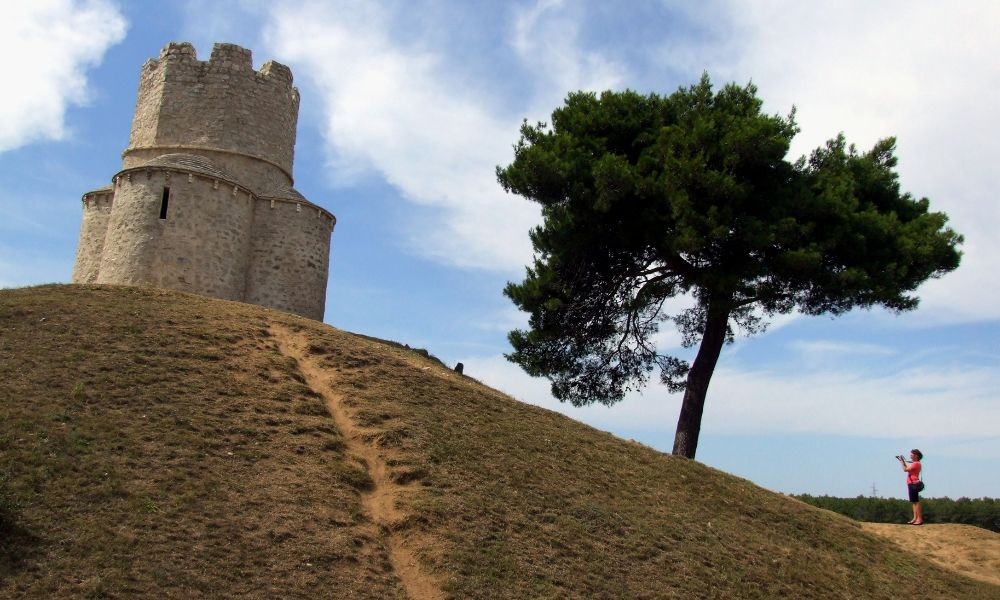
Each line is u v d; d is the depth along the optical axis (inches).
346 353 862.5
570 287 1008.2
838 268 932.6
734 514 742.5
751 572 619.5
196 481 530.3
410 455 649.0
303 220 1211.2
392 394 781.9
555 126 1071.6
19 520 443.2
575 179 960.9
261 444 610.5
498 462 690.8
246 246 1162.0
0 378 614.9
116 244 1083.3
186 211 1090.7
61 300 831.1
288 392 719.1
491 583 498.6
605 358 1075.9
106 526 458.6
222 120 1242.6
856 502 1300.4
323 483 576.4
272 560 467.5
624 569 566.9
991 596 709.3
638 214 959.6
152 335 766.5
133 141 1280.8
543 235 1017.5
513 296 1035.3
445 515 566.9
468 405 823.1
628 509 676.1
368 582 473.7
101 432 562.3
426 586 487.2
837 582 652.7
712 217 887.1
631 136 1023.0
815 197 924.0
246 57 1286.9
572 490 678.5
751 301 938.1
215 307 927.7
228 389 690.2
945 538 853.8
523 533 575.5
